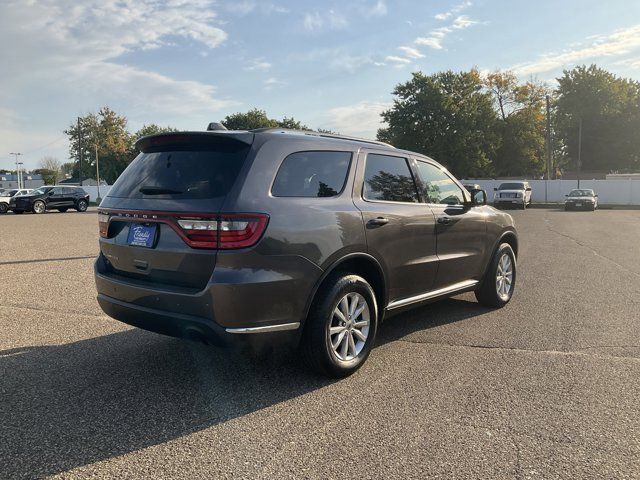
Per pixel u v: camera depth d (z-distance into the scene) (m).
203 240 3.34
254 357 4.41
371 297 4.09
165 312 3.49
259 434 3.05
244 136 3.60
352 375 4.01
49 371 4.08
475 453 2.83
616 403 3.48
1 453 2.82
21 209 29.34
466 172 52.91
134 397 3.58
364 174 4.27
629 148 60.44
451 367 4.18
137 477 2.60
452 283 5.30
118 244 3.90
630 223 21.42
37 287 7.33
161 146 3.94
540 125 62.00
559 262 10.03
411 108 52.91
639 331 5.21
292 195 3.63
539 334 5.11
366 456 2.80
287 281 3.47
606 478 2.58
